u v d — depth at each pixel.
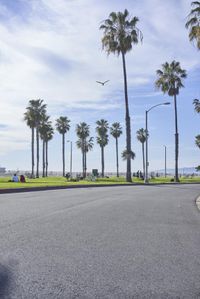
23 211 17.69
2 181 57.41
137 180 75.69
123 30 59.28
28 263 8.41
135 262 8.70
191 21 30.25
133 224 14.50
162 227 13.93
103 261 8.73
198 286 7.03
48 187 37.66
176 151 72.06
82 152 141.62
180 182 68.75
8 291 6.55
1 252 9.38
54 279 7.29
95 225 14.00
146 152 60.16
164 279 7.42
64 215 16.58
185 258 9.16
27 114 100.88
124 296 6.43
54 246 10.20
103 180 71.06
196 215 17.97
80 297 6.34
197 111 66.88
